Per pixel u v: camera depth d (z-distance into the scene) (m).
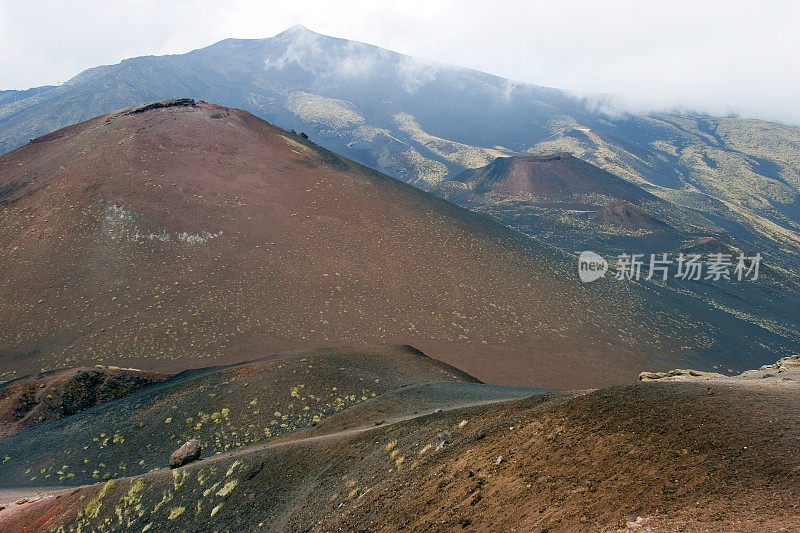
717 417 10.49
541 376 68.56
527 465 11.98
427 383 39.00
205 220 94.19
